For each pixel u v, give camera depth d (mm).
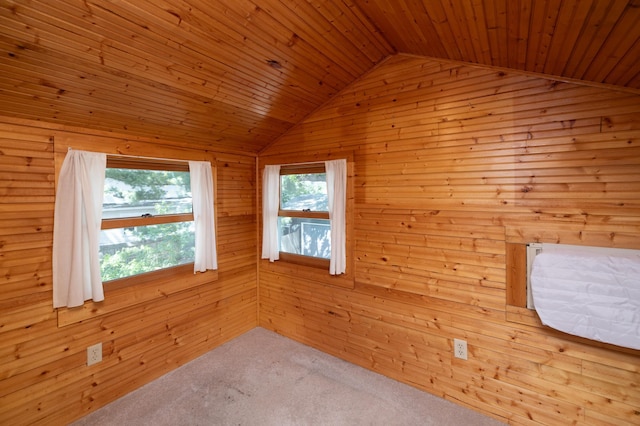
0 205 1636
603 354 1627
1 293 1653
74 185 1886
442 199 2111
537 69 1688
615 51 1207
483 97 1931
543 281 1730
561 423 1750
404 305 2314
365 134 2459
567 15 1045
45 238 1809
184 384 2326
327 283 2752
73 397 1941
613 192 1586
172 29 1517
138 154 2240
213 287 2854
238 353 2779
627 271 1515
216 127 2527
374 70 2389
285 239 3168
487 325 1972
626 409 1579
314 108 2727
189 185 2723
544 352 1788
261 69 2031
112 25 1392
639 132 1515
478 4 1220
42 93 1598
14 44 1314
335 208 2586
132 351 2252
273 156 3107
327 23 1788
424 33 1758
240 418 1963
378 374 2449
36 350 1785
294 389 2258
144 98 1904
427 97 2150
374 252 2447
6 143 1651
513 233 1859
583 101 1638
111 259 2209
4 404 1677
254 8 1546
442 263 2129
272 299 3203
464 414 1999
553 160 1729
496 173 1905
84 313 1973
